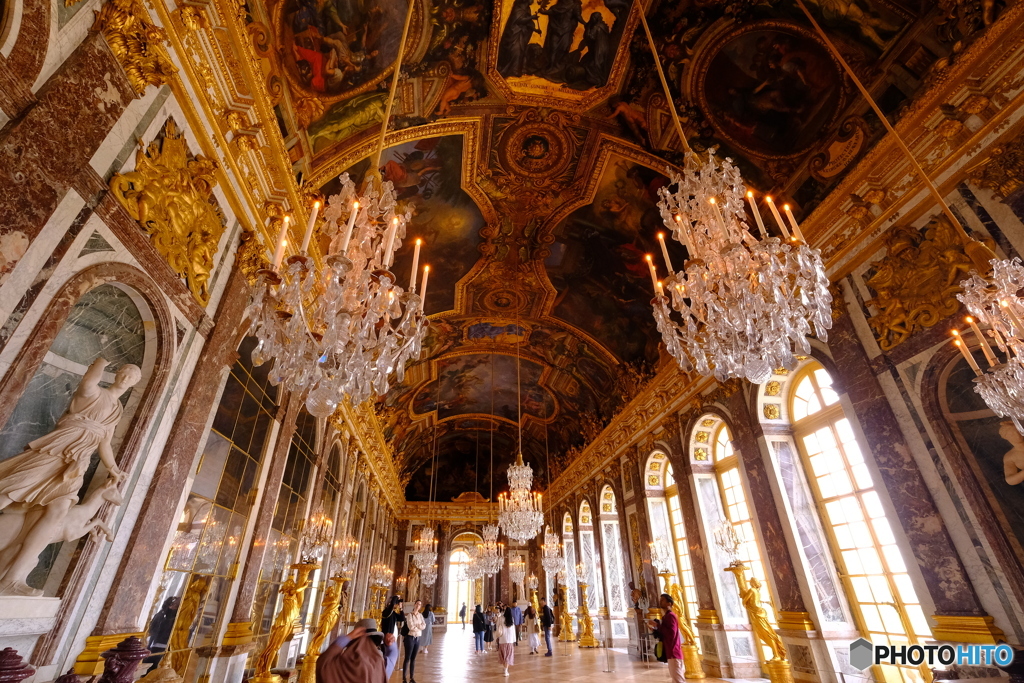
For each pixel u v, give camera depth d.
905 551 6.85
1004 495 5.83
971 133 6.35
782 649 8.41
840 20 7.21
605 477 19.30
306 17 6.68
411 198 11.17
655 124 9.65
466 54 8.78
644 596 14.94
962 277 6.39
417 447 28.45
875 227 7.71
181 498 5.38
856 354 7.85
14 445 3.92
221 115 5.90
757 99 8.49
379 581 21.03
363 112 8.52
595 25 8.59
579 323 16.55
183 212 5.16
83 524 3.80
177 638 5.73
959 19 6.29
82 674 3.85
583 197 11.84
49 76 3.50
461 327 17.42
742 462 10.56
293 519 10.03
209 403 5.84
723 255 4.72
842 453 8.90
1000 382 4.66
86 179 3.82
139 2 4.23
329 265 4.11
